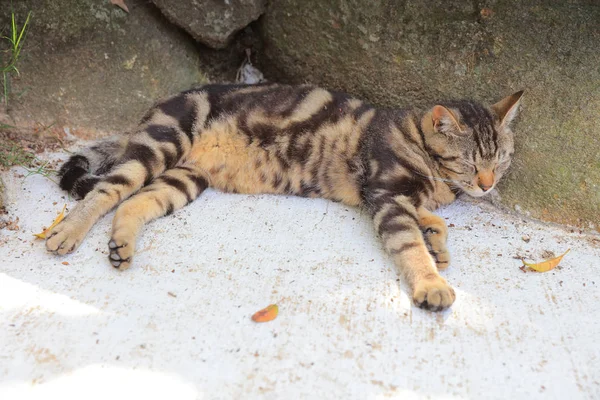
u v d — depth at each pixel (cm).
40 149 171
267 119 166
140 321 144
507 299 149
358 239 158
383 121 164
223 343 142
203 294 148
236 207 164
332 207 165
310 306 147
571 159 158
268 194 168
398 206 158
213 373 139
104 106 174
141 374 139
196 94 167
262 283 150
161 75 175
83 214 156
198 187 165
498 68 161
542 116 159
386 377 140
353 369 140
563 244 158
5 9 167
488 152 159
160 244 156
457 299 149
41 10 167
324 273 152
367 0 165
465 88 164
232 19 172
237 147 167
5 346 141
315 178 166
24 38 168
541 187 161
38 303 146
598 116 155
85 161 167
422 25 163
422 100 168
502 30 159
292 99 167
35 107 172
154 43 174
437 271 151
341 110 166
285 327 144
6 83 170
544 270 153
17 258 152
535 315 147
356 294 149
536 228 161
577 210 159
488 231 161
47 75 171
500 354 143
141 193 161
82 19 169
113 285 149
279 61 177
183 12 171
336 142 165
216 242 157
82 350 141
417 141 162
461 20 161
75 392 137
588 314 148
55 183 165
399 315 147
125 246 151
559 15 155
